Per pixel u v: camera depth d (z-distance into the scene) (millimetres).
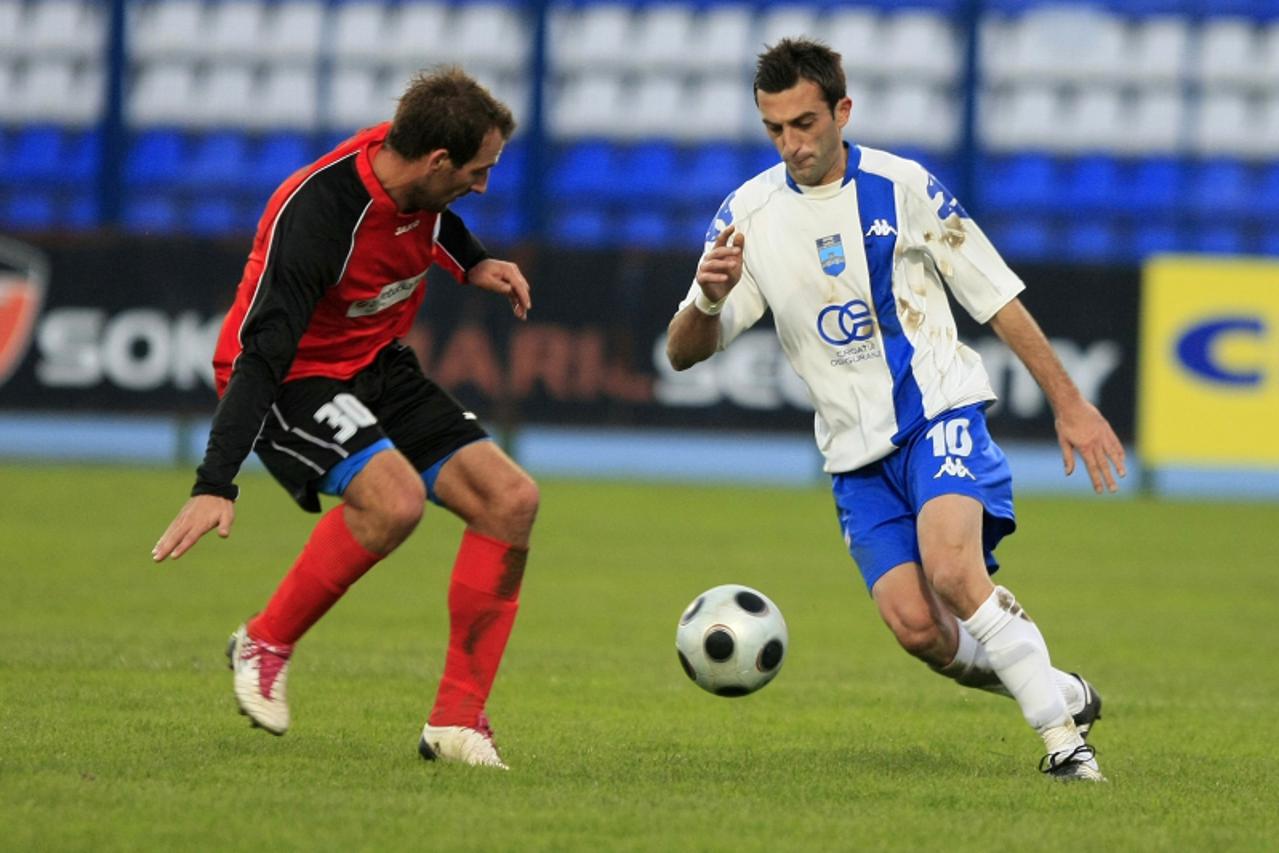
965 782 18047
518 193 78625
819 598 37500
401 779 17141
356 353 18328
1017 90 79938
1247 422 64250
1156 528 55688
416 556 43562
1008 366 64562
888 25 80625
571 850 14234
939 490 18375
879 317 19109
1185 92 79750
